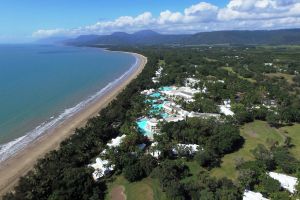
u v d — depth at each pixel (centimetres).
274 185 8300
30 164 10850
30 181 8462
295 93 19862
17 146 12369
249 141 12369
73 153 10706
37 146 12350
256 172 8938
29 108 17500
